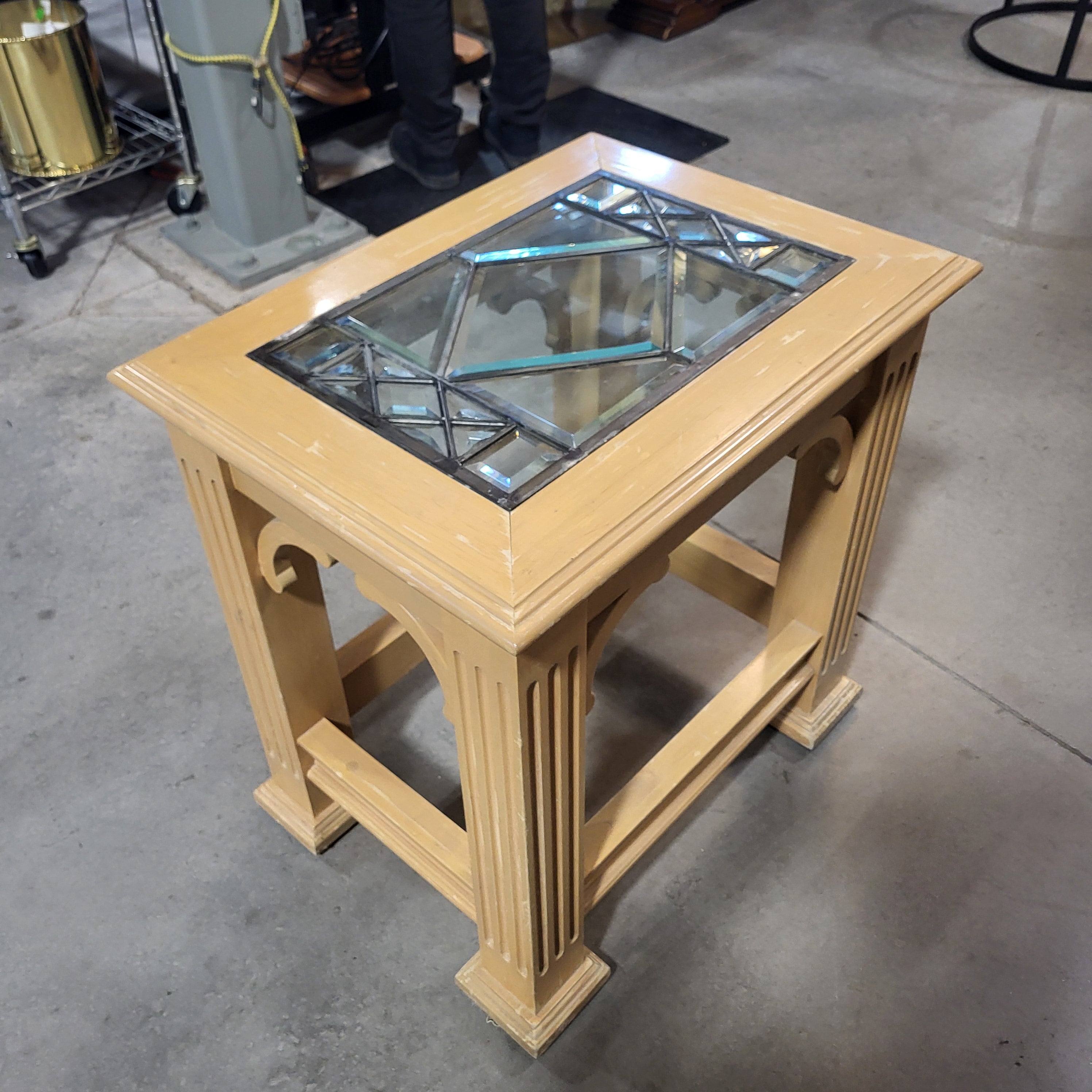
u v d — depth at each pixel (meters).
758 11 4.20
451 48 2.84
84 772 1.69
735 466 0.96
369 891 1.53
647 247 1.28
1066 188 3.07
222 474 1.11
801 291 1.19
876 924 1.48
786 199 1.36
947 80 3.68
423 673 1.84
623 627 1.90
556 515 0.91
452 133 3.01
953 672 1.81
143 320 2.63
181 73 2.54
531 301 1.20
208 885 1.54
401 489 0.94
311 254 2.80
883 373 1.23
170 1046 1.37
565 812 1.13
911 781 1.65
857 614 1.91
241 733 1.74
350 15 3.47
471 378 1.08
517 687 0.92
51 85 2.56
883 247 1.26
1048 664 1.82
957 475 2.17
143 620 1.93
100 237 2.95
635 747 1.71
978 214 2.96
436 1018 1.39
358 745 1.50
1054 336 2.52
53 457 2.26
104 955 1.46
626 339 1.13
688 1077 1.33
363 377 1.08
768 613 1.65
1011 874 1.53
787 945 1.46
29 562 2.04
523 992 1.32
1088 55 3.83
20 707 1.78
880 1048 1.35
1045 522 2.07
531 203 1.38
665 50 3.92
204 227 2.89
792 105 3.54
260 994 1.42
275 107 2.60
